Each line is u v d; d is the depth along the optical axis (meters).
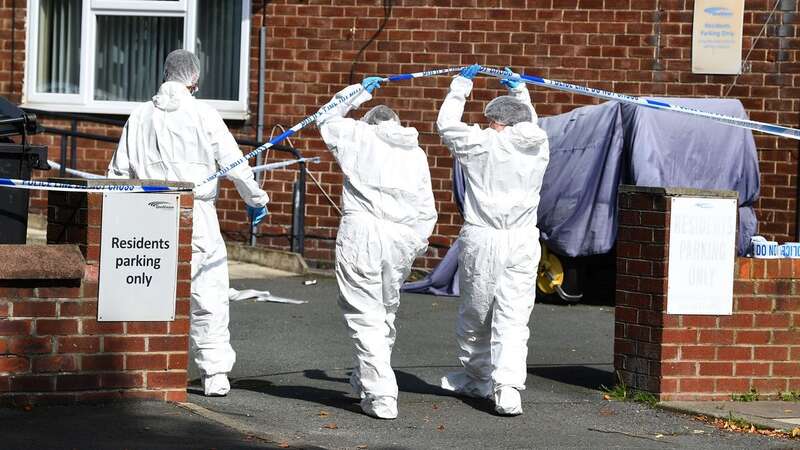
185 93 20.61
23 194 19.91
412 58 36.75
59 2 39.28
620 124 31.31
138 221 18.66
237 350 25.12
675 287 20.73
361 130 19.53
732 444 18.23
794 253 21.16
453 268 33.53
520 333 19.88
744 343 21.03
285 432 18.17
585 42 36.16
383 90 36.84
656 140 30.89
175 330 18.97
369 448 17.39
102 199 18.52
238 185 20.53
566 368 24.34
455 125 19.89
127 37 39.03
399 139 19.44
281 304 30.86
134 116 20.73
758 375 21.12
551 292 32.16
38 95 39.12
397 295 19.83
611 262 32.75
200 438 16.97
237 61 38.12
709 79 35.94
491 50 36.44
